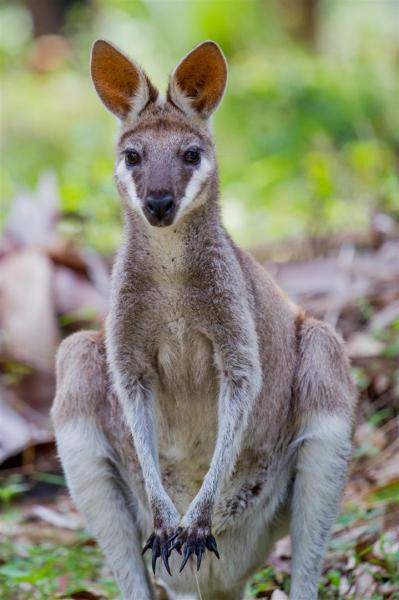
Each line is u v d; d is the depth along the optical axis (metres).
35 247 15.41
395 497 10.96
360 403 12.98
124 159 9.50
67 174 22.05
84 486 9.59
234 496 9.50
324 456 9.55
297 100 23.91
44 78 33.00
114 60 9.69
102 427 9.73
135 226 9.23
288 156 22.72
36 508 12.26
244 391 9.15
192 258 9.16
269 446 9.63
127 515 9.68
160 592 10.46
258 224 18.31
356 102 23.86
